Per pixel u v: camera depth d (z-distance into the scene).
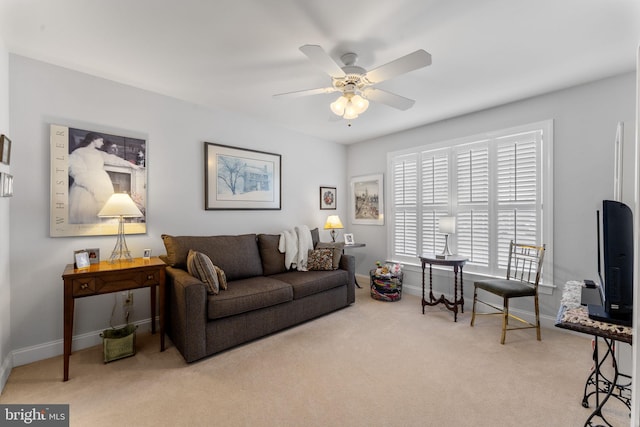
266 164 3.98
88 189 2.57
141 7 1.71
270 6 1.70
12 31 1.94
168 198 3.08
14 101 2.24
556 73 2.53
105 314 2.68
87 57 2.29
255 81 2.71
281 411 1.73
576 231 2.79
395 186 4.41
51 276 2.41
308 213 4.56
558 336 2.75
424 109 3.39
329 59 1.82
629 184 1.84
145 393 1.90
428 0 1.64
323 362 2.29
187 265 2.65
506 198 3.24
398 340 2.68
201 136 3.33
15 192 2.25
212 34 1.98
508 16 1.78
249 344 2.61
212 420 1.65
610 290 1.40
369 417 1.68
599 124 2.66
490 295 3.38
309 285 3.09
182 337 2.33
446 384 1.99
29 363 2.28
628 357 1.88
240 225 3.72
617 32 1.94
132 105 2.82
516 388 1.94
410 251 4.21
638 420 1.01
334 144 4.97
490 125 3.36
